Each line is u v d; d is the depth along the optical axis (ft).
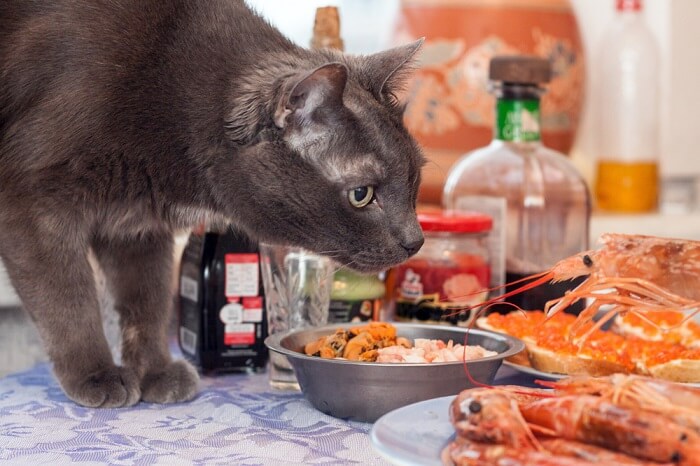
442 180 4.40
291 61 2.74
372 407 2.48
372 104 2.67
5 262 2.78
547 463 1.93
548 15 4.40
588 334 2.56
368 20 5.52
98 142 2.70
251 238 2.86
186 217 2.89
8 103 2.75
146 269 2.98
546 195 3.32
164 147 2.77
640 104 5.13
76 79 2.69
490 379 2.51
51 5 2.78
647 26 5.24
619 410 2.00
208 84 2.74
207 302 2.96
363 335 2.62
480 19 4.32
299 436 2.43
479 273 3.11
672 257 2.37
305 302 2.88
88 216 2.79
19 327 4.02
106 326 3.11
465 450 2.01
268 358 2.98
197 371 2.93
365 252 2.72
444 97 4.35
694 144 5.44
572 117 4.56
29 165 2.69
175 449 2.36
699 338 2.80
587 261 2.46
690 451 1.94
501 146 3.40
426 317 3.09
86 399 2.71
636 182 5.14
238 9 2.90
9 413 2.65
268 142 2.64
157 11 2.78
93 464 2.27
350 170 2.63
